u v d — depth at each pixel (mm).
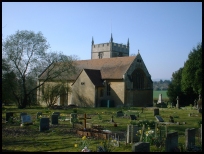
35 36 44094
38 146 13492
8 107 44719
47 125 18312
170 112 36312
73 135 16688
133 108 42719
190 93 54469
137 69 52188
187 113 34750
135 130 14695
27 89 47094
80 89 50812
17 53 43219
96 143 14312
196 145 13758
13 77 38312
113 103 49688
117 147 13453
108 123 23219
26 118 20797
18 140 14922
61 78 51031
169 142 12109
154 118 27953
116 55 73062
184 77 51281
